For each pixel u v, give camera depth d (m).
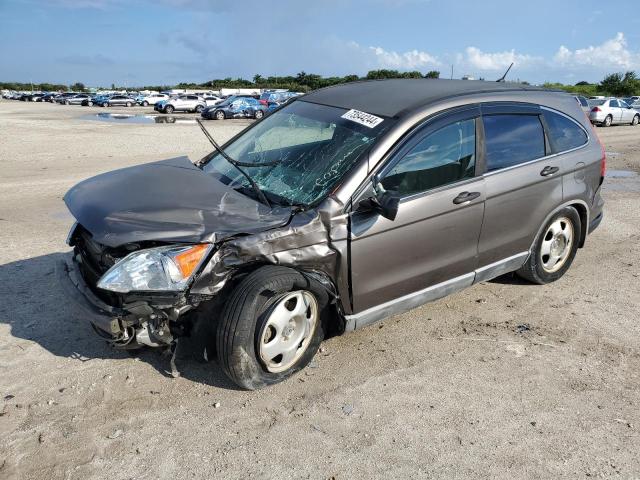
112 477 2.69
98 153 14.23
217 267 3.08
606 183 10.52
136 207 3.26
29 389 3.36
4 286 4.82
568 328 4.30
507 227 4.35
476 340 4.09
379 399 3.35
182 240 3.01
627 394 3.46
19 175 10.67
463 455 2.90
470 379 3.58
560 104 4.89
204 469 2.76
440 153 3.84
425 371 3.66
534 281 5.01
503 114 4.31
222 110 34.25
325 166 3.65
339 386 3.47
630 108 28.38
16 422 3.06
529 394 3.44
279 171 3.81
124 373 3.54
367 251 3.52
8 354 3.73
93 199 3.44
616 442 3.02
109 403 3.25
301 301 3.41
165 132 21.25
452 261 4.03
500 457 2.89
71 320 4.23
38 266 5.33
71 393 3.33
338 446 2.94
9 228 6.66
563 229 4.98
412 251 3.74
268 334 3.32
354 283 3.54
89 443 2.91
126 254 3.12
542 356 3.89
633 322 4.42
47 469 2.73
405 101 3.97
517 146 4.38
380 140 3.58
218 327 3.15
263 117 4.72
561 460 2.88
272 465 2.79
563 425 3.15
